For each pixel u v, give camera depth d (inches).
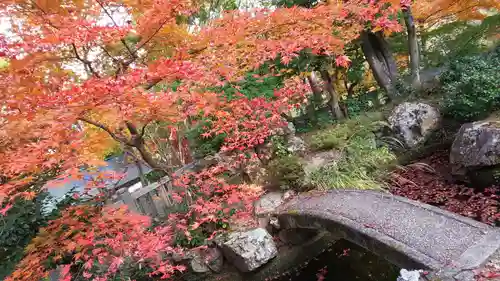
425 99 253.9
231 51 130.5
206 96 127.1
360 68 331.9
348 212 147.9
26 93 86.5
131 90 87.4
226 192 181.3
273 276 174.4
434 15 264.5
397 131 233.8
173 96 107.7
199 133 215.9
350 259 172.7
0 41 81.1
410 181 188.5
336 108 305.9
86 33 90.7
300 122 348.2
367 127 230.7
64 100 83.4
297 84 225.1
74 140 92.6
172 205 198.8
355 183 181.8
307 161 210.5
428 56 310.3
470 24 274.1
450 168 192.1
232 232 186.5
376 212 140.7
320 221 153.3
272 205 196.9
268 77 227.9
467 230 112.6
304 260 180.9
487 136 163.6
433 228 119.0
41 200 152.4
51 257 128.6
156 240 120.3
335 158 206.5
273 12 127.2
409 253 110.3
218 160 215.2
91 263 114.6
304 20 132.2
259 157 224.7
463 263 98.3
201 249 179.2
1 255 139.5
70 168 91.3
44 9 87.6
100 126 109.9
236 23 123.6
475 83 195.8
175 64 94.2
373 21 161.3
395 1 161.8
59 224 118.3
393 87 290.4
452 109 220.2
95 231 115.5
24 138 92.9
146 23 100.5
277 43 127.1
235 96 192.2
